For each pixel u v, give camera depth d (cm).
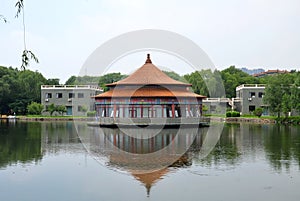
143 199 1498
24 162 2277
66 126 5462
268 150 2775
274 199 1498
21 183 1756
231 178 1834
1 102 9219
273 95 6594
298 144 3153
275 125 5859
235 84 9856
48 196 1548
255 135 4031
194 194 1559
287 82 6594
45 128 5100
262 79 10394
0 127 5347
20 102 9081
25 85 9419
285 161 2284
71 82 9125
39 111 8444
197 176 1866
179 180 1788
